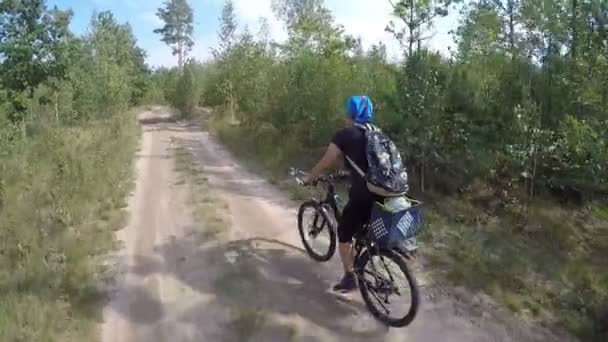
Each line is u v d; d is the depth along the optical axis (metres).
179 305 4.86
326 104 12.64
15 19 14.96
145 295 5.08
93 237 6.64
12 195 9.01
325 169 4.67
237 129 20.58
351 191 4.52
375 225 4.20
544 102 8.49
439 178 9.23
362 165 4.38
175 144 18.16
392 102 9.42
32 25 15.13
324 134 12.52
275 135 15.82
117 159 12.58
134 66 45.31
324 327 4.42
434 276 5.50
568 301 5.06
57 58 15.72
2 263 5.79
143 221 7.64
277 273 5.55
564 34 8.44
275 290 5.13
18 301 4.75
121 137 17.89
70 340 4.17
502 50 9.70
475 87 9.11
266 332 4.34
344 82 12.85
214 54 32.06
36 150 13.80
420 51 9.63
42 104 19.80
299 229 6.18
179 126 29.16
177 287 5.26
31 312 4.47
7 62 14.82
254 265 5.77
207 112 38.09
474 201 8.66
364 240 4.62
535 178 8.75
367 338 4.26
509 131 8.57
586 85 7.05
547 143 8.34
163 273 5.63
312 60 14.32
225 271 5.62
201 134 23.05
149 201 8.91
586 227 8.02
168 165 13.02
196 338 4.27
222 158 14.37
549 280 5.59
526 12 8.85
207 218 7.66
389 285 4.35
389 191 4.14
